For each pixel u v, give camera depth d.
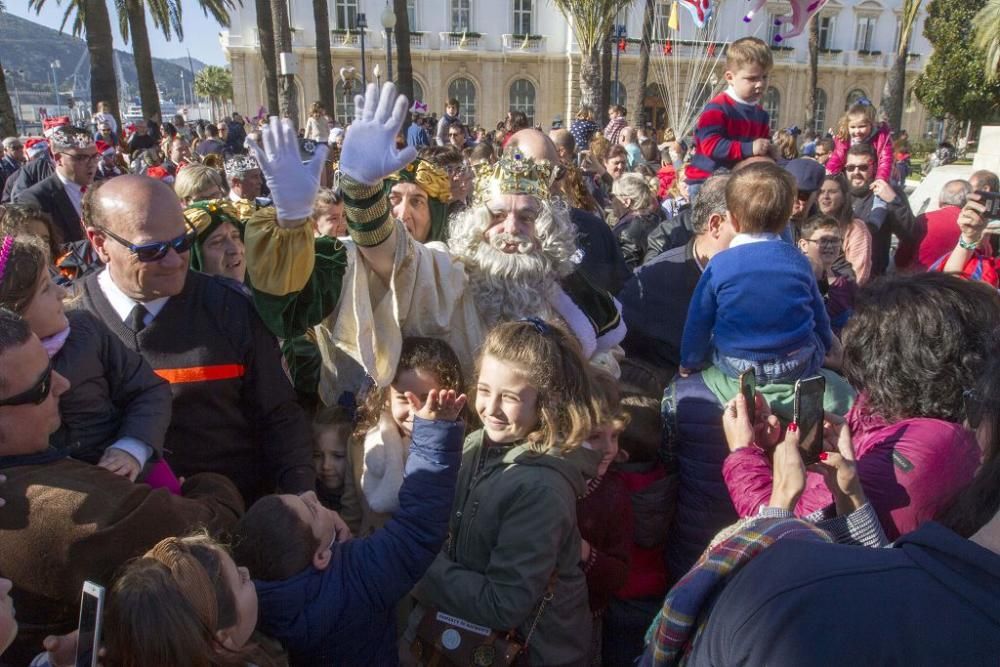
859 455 1.59
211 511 1.67
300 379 2.38
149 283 1.86
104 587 1.24
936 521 0.88
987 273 3.81
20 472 1.39
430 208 2.73
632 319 2.92
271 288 1.85
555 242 2.30
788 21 9.06
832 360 2.87
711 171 4.19
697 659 0.91
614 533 2.11
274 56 18.92
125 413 1.79
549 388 1.85
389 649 1.75
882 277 1.69
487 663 1.74
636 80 33.09
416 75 34.47
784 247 2.23
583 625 1.91
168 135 15.91
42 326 1.62
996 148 8.49
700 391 2.31
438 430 1.66
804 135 23.41
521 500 1.78
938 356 1.49
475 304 2.30
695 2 14.48
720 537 1.20
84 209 1.89
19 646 1.39
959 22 26.48
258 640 1.50
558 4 21.69
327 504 2.32
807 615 0.80
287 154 1.74
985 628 0.72
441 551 1.92
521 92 35.44
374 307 2.04
